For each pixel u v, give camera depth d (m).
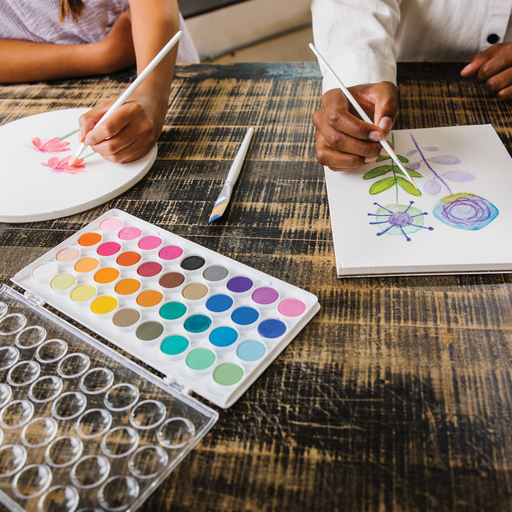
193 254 0.60
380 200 0.62
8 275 0.59
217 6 2.16
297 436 0.40
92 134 0.71
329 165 0.67
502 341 0.46
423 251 0.54
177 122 0.88
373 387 0.43
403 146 0.72
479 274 0.53
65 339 0.50
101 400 0.44
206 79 1.00
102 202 0.70
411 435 0.40
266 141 0.80
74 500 0.37
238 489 0.37
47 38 1.21
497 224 0.56
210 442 0.40
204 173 0.74
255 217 0.65
